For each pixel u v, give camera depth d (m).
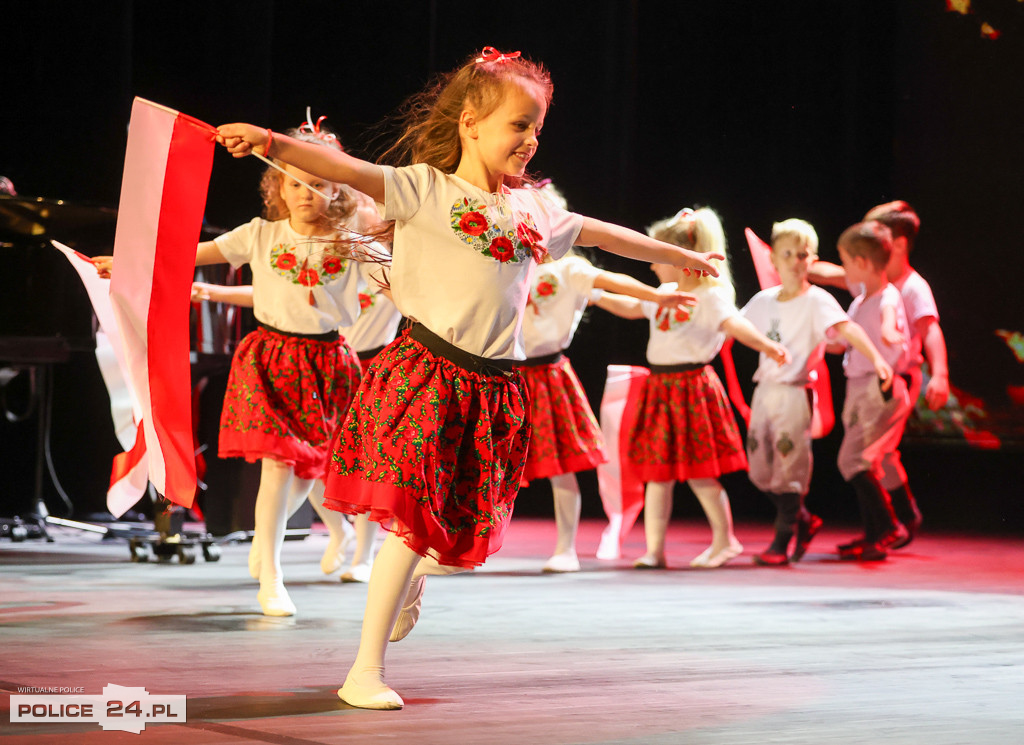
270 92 8.58
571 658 2.80
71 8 7.66
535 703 2.27
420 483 2.24
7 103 7.72
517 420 2.40
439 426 2.28
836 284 6.37
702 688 2.45
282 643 2.93
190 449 2.82
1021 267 8.10
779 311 5.48
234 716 2.11
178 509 4.94
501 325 2.37
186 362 2.81
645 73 9.01
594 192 9.09
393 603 2.27
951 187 8.38
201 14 8.19
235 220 8.12
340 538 4.43
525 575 4.73
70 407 7.07
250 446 3.48
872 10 8.64
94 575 4.43
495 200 2.39
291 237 3.68
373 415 2.31
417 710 2.19
